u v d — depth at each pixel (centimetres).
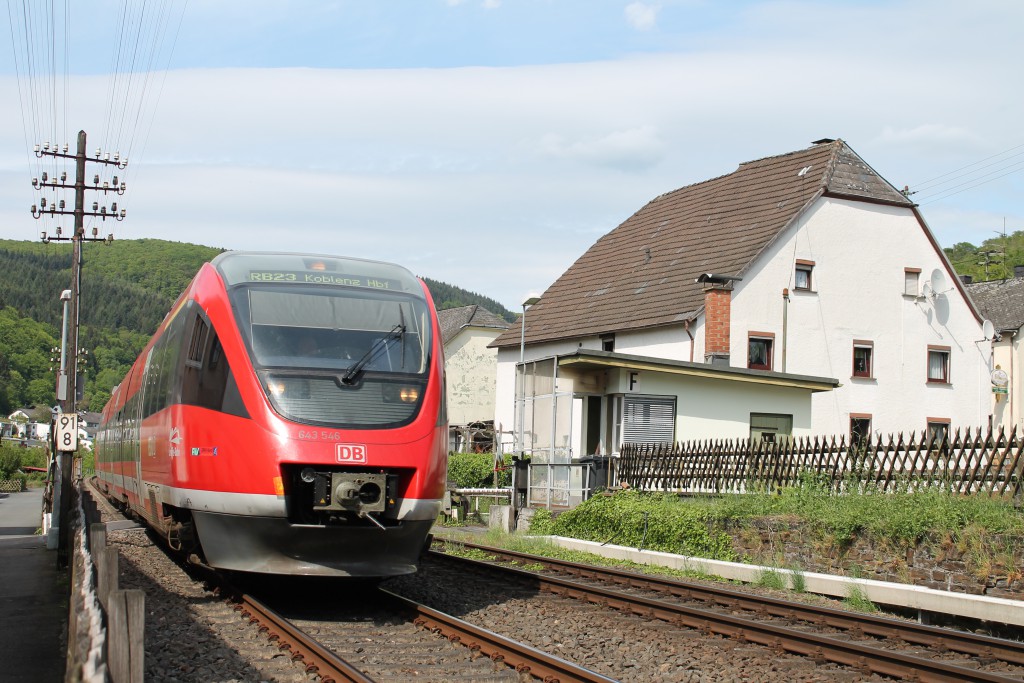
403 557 1070
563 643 936
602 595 1168
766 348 3250
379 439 1045
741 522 1556
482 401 6412
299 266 1210
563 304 4075
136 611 528
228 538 1048
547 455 2395
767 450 1777
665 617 1064
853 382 3362
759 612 1123
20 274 14725
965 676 764
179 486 1122
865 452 1555
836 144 3519
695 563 1522
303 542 1025
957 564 1192
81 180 3397
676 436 2377
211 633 926
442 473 1096
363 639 916
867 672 828
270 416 1034
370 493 1034
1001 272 7856
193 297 1212
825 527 1398
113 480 2256
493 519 2353
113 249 18962
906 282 3503
